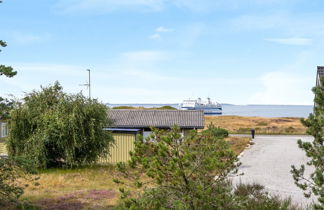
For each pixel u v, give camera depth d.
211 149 6.25
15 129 18.48
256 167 17.45
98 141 19.30
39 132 18.22
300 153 22.81
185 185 5.82
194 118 28.23
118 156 21.56
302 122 6.38
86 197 11.19
